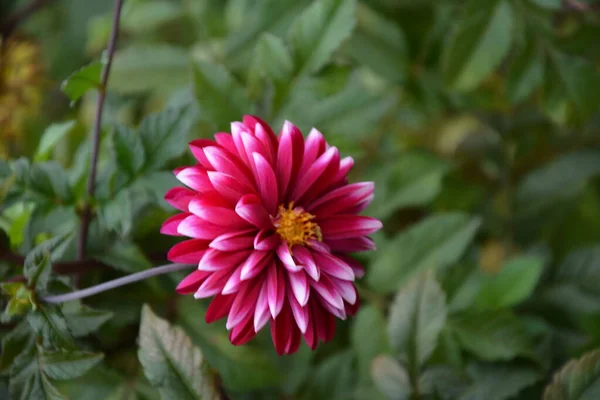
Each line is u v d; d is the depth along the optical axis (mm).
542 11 1049
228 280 887
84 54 1276
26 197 956
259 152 893
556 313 1056
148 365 924
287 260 885
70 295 910
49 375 917
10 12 1179
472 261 1052
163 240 997
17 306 912
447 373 972
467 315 1002
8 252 946
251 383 979
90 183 955
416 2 1098
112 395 973
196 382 923
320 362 1052
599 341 1012
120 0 935
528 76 1057
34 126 1111
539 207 1138
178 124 969
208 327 986
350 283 900
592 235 1152
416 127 1125
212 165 891
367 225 902
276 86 1004
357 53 1092
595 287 1056
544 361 1009
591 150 1138
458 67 1048
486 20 1039
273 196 895
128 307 984
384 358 968
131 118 1162
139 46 1121
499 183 1142
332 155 902
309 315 898
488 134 1134
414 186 1076
